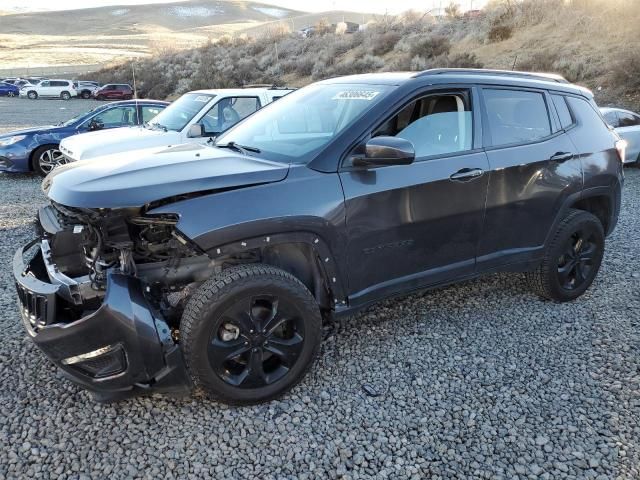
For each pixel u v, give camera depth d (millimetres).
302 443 2965
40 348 2977
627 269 5625
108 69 55500
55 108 34969
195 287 3322
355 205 3395
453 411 3264
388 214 3533
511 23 29250
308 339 3305
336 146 3422
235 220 2988
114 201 2832
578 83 21250
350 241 3422
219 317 3000
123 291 2869
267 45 48438
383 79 3988
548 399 3391
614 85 19781
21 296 3264
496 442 3008
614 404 3350
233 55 47562
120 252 3002
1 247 6141
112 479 2686
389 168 3557
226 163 3344
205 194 3016
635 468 2822
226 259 3328
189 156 3521
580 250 4727
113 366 2920
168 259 3213
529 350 3969
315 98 4188
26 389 3391
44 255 3352
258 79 40094
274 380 3270
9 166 10586
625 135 11523
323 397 3369
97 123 11023
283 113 4203
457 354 3895
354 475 2750
